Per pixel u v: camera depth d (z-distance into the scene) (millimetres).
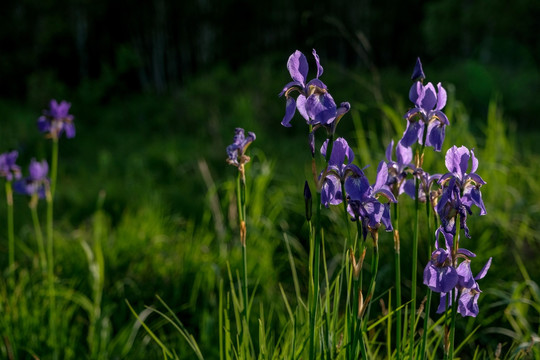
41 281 3828
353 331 1652
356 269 1606
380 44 36344
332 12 34094
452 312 1588
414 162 1636
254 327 3197
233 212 4586
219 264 4012
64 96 23141
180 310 3775
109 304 3674
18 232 5703
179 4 33156
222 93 16656
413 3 35875
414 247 1621
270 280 3850
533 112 14859
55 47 32281
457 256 1533
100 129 18828
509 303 3031
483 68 16734
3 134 12547
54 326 3150
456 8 25359
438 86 1579
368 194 1568
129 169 9516
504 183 4449
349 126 11023
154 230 4844
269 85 15930
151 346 3426
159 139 14109
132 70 32562
